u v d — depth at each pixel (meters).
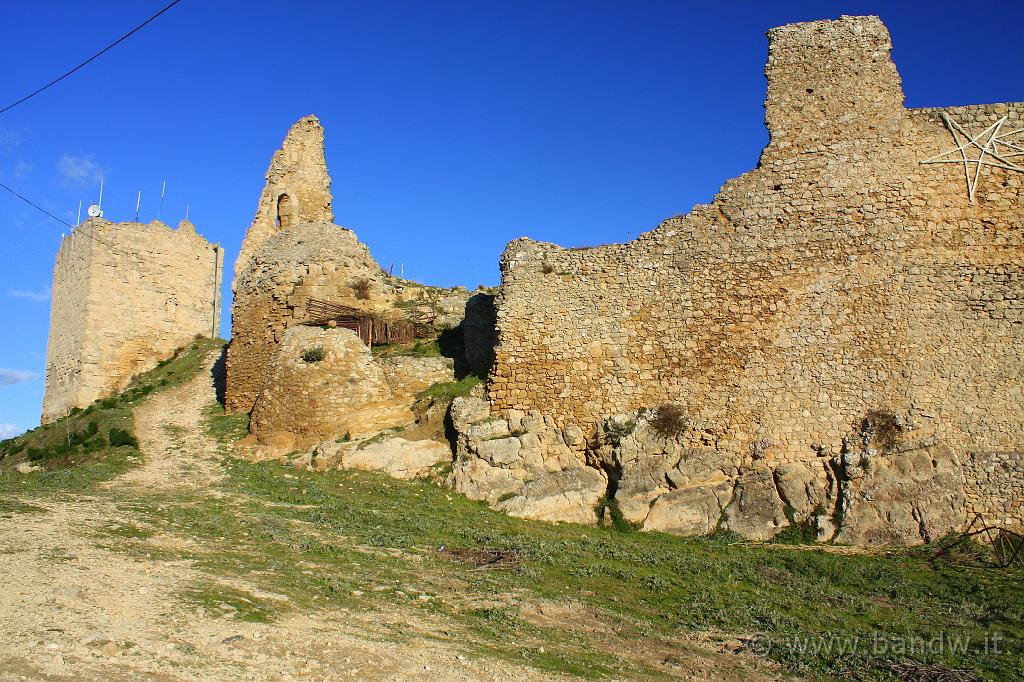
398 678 10.34
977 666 13.14
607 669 11.82
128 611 11.55
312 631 11.66
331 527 18.78
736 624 14.65
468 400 25.11
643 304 24.50
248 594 12.96
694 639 13.88
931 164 23.34
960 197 23.00
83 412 35.53
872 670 12.77
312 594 13.51
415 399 26.95
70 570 13.15
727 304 23.75
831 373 22.48
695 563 18.20
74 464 26.41
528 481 22.92
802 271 23.41
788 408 22.52
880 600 16.55
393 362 28.23
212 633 11.10
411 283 35.84
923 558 19.11
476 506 22.23
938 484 20.55
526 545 18.53
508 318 25.50
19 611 11.04
